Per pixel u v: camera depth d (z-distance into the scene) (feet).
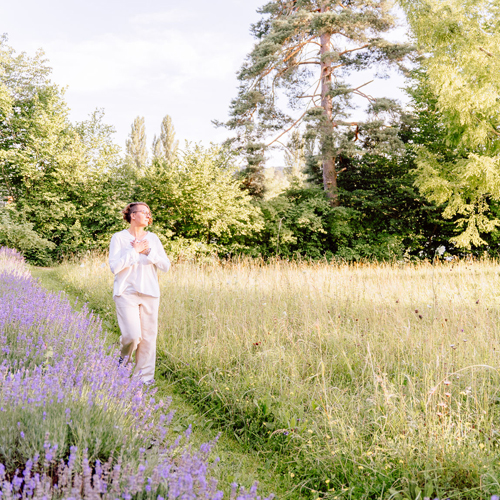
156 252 12.44
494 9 41.32
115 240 12.63
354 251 67.72
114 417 7.98
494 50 40.09
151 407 9.24
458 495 7.66
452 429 9.61
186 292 23.97
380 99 61.00
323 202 68.03
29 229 61.52
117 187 68.85
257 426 10.68
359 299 21.11
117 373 9.91
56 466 6.44
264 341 15.56
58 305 15.40
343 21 56.65
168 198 58.59
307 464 9.09
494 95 39.65
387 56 59.98
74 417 7.29
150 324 12.51
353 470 8.57
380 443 9.16
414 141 71.15
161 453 7.73
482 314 17.48
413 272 30.71
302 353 14.26
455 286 25.50
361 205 73.92
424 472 8.04
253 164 65.21
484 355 13.70
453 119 45.29
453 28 40.63
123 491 5.75
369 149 69.87
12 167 67.62
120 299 12.09
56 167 67.97
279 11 69.36
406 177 71.56
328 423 9.89
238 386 12.19
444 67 41.83
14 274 25.08
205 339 15.55
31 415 7.02
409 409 10.41
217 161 65.26
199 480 5.69
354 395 11.57
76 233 64.03
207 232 60.95
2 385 7.96
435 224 73.87
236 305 20.58
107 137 74.59
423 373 12.55
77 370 10.16
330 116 62.64
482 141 43.93
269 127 67.00
